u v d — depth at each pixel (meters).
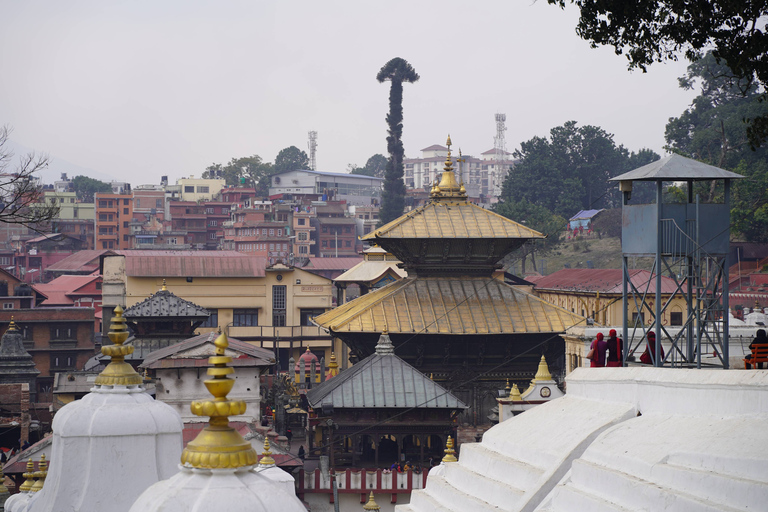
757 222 105.38
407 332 59.41
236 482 8.15
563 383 59.88
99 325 123.12
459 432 58.38
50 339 104.62
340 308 68.62
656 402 19.84
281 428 57.97
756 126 28.17
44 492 14.22
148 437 14.15
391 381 49.31
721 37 27.88
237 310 102.19
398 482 46.25
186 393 49.44
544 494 19.67
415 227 63.75
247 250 188.75
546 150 186.25
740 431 16.52
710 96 140.38
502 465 22.67
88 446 13.92
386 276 91.75
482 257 64.19
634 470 17.66
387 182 174.75
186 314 68.62
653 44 29.42
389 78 174.50
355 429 47.84
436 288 63.16
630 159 198.50
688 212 23.89
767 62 27.25
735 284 100.38
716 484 15.40
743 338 37.44
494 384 61.03
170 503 7.95
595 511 17.53
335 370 66.44
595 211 173.38
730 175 23.70
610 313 80.25
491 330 59.94
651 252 24.03
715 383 18.08
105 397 14.30
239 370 50.28
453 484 24.84
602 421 20.69
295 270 103.44
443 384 60.56
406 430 48.00
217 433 8.26
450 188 66.69
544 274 156.88
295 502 8.30
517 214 151.00
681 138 137.12
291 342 101.38
